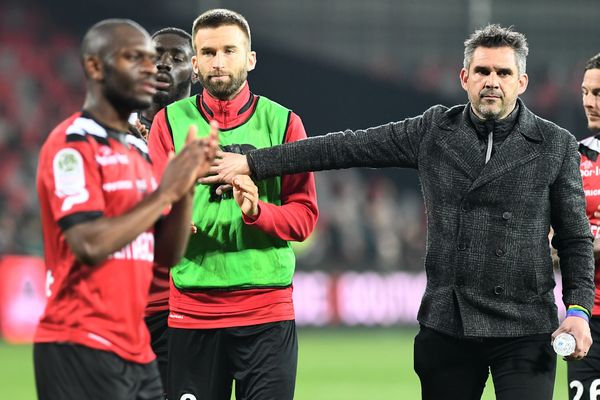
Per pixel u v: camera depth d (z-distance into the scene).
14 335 58.19
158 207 13.55
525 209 17.67
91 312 13.93
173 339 19.48
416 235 73.56
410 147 18.52
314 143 18.69
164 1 83.06
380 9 86.62
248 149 19.34
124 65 14.02
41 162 14.02
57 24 83.88
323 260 67.00
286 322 19.30
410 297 68.06
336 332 65.06
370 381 42.47
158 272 21.11
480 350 18.00
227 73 18.95
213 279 19.05
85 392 13.88
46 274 14.29
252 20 85.19
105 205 14.03
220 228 19.02
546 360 17.78
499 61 17.44
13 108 77.88
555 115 83.56
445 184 17.98
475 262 17.70
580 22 87.12
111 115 14.33
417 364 18.50
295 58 76.38
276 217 18.67
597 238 20.56
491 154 17.86
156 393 14.64
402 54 87.00
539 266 17.73
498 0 87.00
